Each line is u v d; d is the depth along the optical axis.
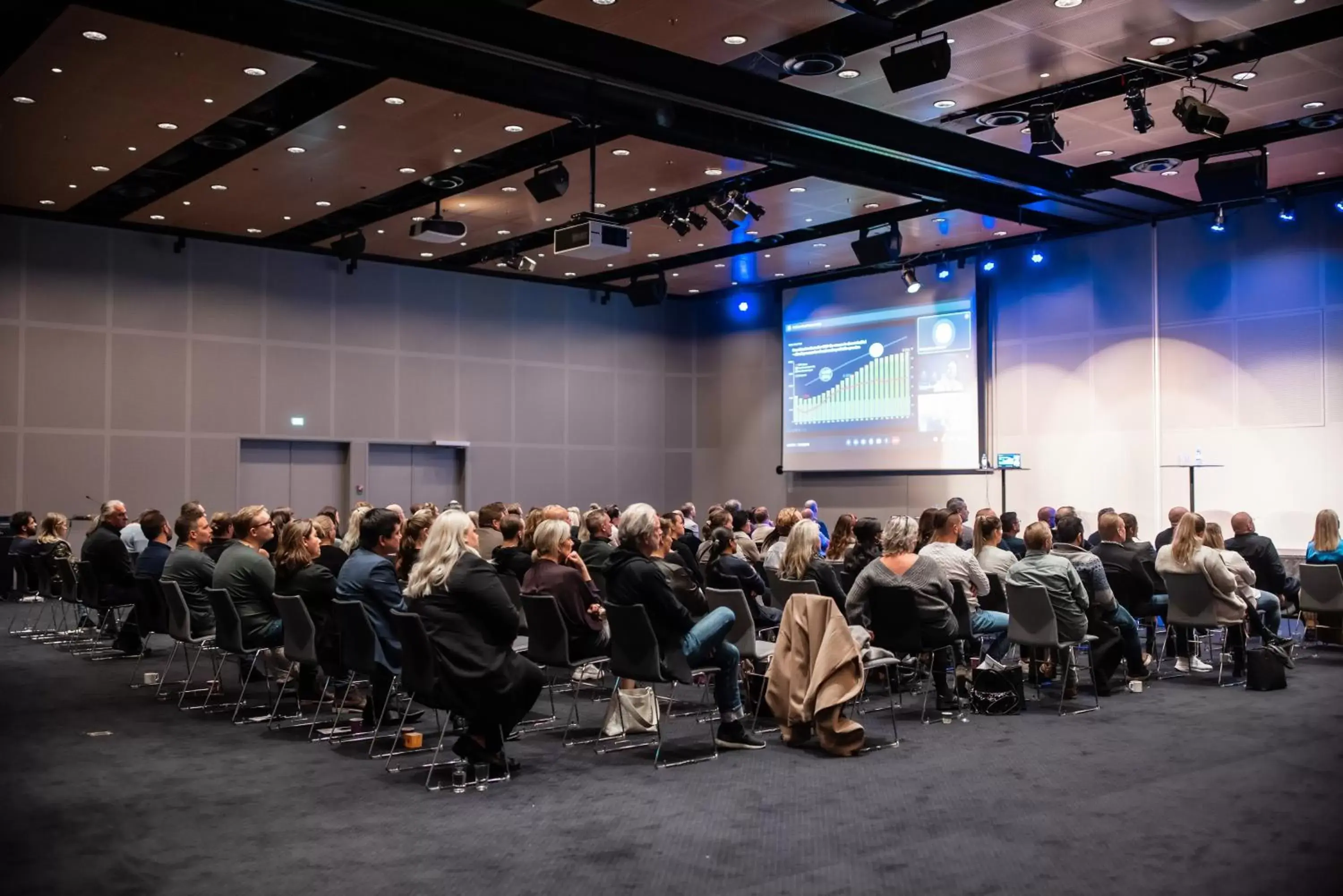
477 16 8.16
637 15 8.22
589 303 19.41
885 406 17.31
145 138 11.01
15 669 9.03
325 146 11.23
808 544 7.01
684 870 4.03
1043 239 15.43
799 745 6.15
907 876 3.95
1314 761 5.65
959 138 11.25
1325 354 12.98
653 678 5.73
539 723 6.83
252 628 6.82
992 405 16.31
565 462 18.97
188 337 15.42
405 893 3.83
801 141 11.46
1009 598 7.07
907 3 7.48
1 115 10.28
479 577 5.21
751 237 15.49
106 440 14.77
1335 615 9.40
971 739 6.27
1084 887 3.81
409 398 17.36
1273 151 11.53
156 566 9.06
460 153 11.44
